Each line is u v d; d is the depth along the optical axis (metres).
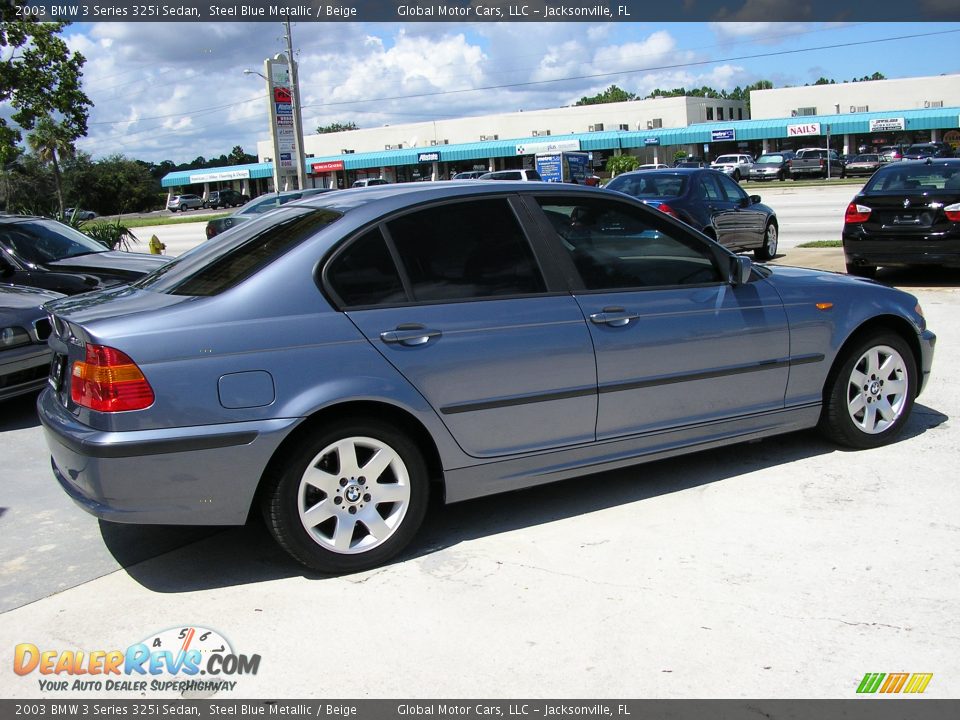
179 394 3.37
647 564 3.69
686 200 12.08
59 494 4.93
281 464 3.53
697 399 4.41
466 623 3.28
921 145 47.31
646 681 2.87
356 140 79.81
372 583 3.63
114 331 3.38
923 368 5.14
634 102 70.31
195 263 4.05
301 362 3.51
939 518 4.02
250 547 4.08
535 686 2.87
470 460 3.89
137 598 3.60
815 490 4.41
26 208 24.45
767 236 13.80
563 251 4.14
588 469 4.20
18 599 3.62
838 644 3.04
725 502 4.31
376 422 3.68
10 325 6.22
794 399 4.72
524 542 3.96
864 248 10.34
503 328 3.88
